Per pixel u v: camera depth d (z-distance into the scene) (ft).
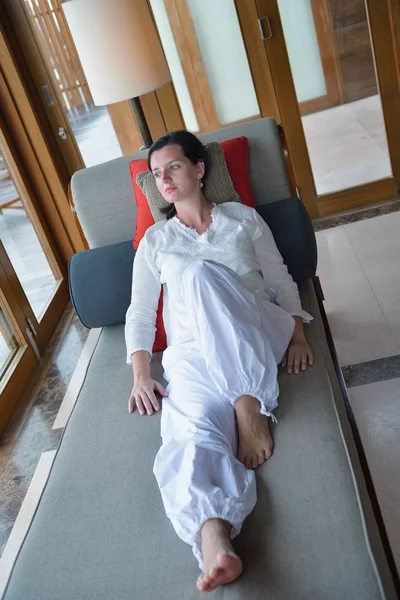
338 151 12.09
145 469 5.21
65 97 11.98
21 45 11.60
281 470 4.73
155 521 4.65
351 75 11.55
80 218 7.82
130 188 7.68
